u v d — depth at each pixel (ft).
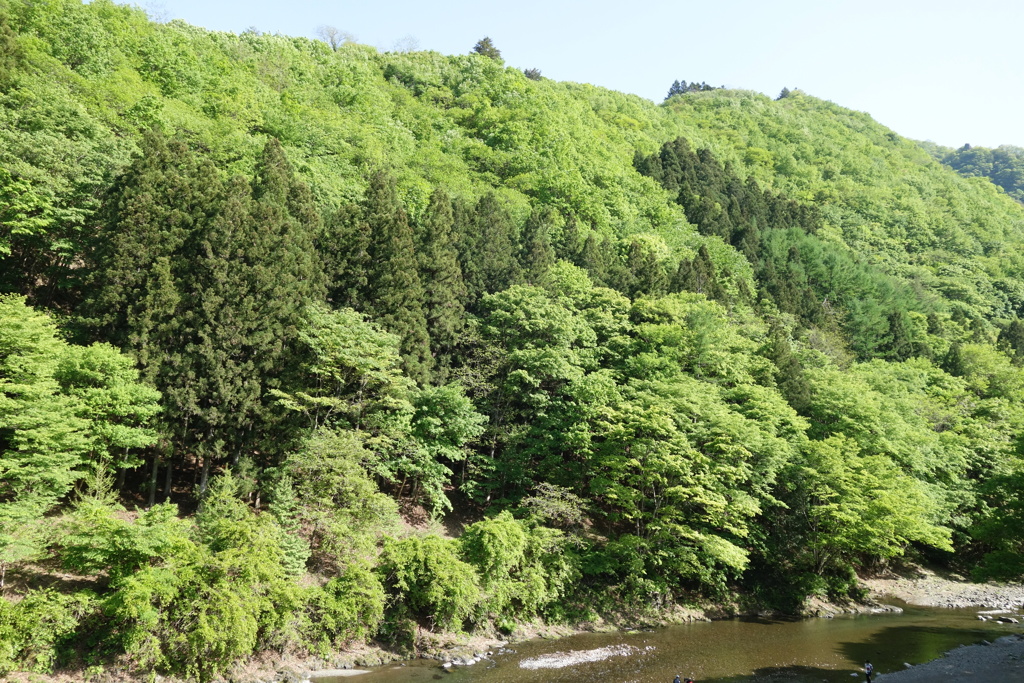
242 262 132.05
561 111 433.48
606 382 155.63
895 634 135.64
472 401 155.63
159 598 88.07
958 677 106.32
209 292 124.67
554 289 197.06
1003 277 471.62
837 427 184.34
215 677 89.76
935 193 620.08
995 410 228.43
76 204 140.77
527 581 124.36
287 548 105.91
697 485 135.44
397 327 149.18
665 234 320.29
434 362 156.66
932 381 261.03
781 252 373.81
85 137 151.53
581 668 105.60
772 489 163.53
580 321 177.88
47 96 150.51
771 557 157.17
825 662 114.32
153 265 123.24
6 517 86.28
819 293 359.46
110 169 147.13
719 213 380.17
